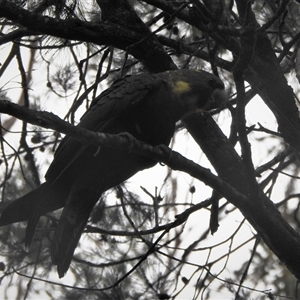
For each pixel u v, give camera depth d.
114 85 10.71
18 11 10.91
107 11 11.66
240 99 8.64
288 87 11.16
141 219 13.83
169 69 11.41
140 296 13.05
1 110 7.66
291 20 13.59
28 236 9.64
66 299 13.31
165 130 10.49
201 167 9.75
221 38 10.75
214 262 11.95
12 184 13.69
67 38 11.13
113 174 10.64
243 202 9.84
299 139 11.22
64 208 10.35
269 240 10.30
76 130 8.32
